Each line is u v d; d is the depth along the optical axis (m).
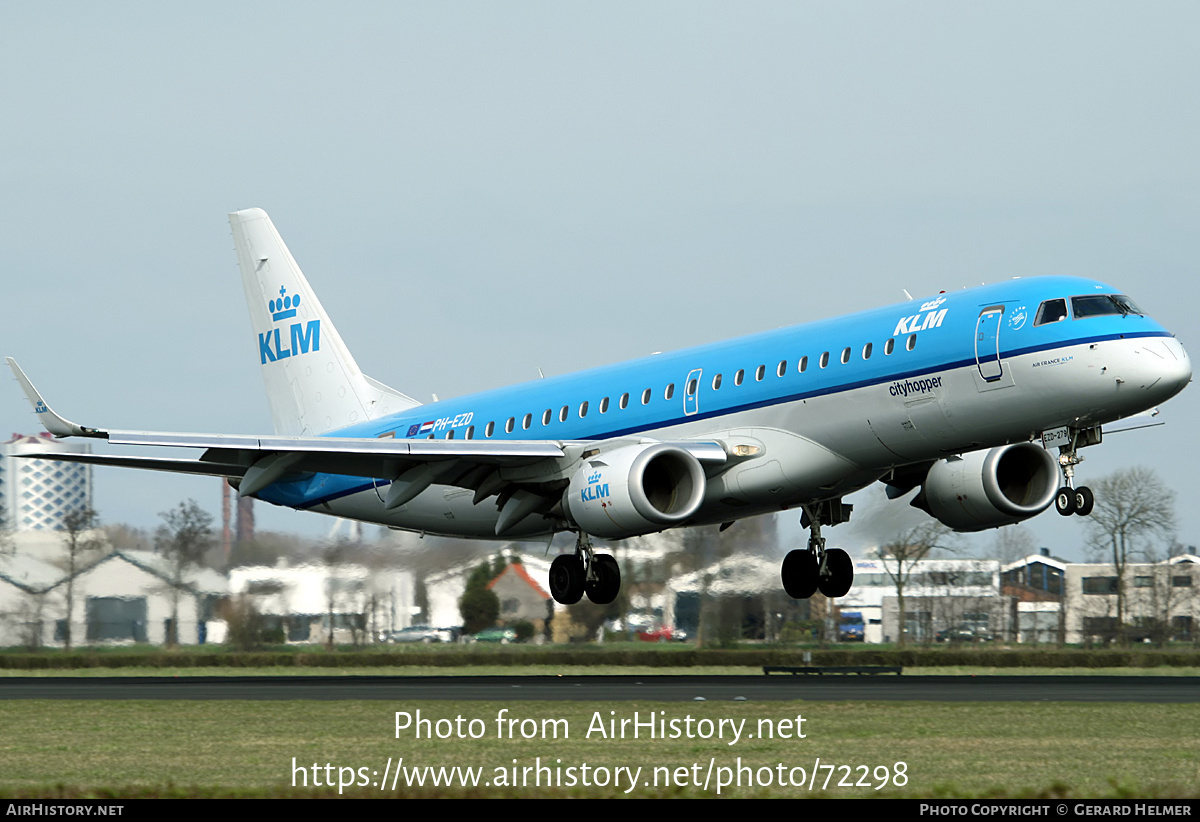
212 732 41.38
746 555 92.25
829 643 93.56
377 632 90.88
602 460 59.88
